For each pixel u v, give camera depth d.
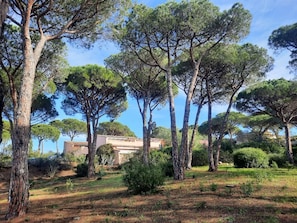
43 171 25.53
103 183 14.43
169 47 12.62
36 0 8.57
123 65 17.70
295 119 23.44
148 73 18.48
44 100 18.17
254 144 25.08
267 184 8.27
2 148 25.94
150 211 5.98
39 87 14.23
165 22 11.56
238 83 16.25
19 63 11.87
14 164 6.64
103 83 19.61
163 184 8.84
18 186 6.57
